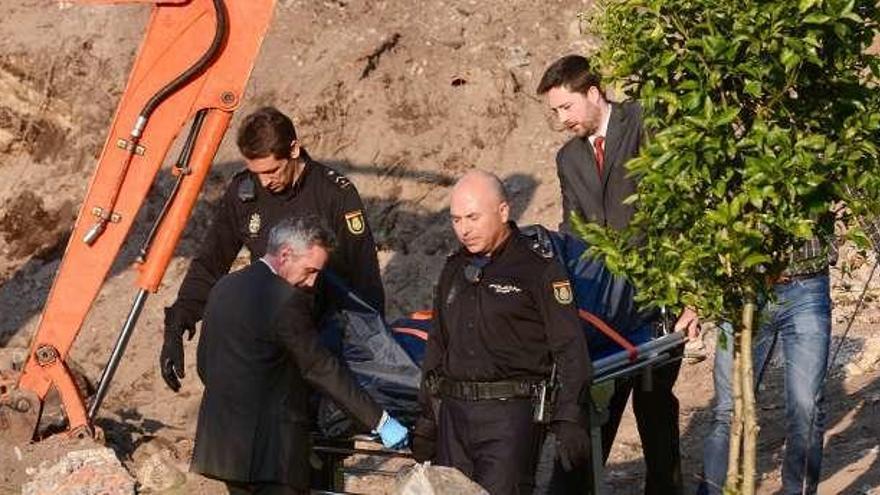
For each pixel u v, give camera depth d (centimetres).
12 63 4738
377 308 2773
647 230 2094
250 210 2778
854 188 2047
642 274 2116
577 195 2758
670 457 2878
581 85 2711
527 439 2380
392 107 4731
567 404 2325
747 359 2108
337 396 2422
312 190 2750
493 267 2383
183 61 3114
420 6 4950
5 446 3138
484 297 2378
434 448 2462
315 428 2566
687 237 2058
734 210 1961
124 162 3145
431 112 4747
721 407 2756
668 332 2681
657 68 2009
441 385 2447
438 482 2084
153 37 3117
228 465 2439
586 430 2356
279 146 2691
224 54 3114
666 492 2894
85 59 4775
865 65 2062
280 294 2420
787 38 1928
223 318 2450
